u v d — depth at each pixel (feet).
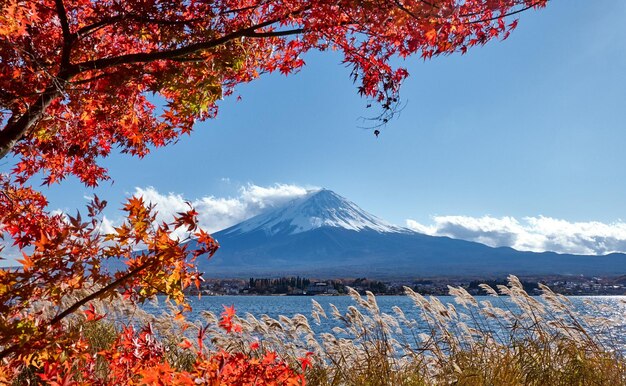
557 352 22.66
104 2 15.70
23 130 13.65
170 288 8.76
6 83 13.65
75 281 8.50
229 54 15.58
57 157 18.35
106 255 8.57
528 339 23.17
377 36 15.21
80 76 16.67
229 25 16.01
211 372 8.87
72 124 16.84
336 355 21.90
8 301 8.09
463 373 20.63
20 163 18.13
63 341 8.49
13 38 13.50
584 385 20.45
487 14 13.96
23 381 11.61
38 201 16.22
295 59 17.85
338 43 16.14
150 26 15.72
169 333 18.76
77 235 8.32
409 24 14.17
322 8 13.94
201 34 15.25
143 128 18.07
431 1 12.76
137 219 8.57
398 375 21.21
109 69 16.35
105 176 19.03
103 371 13.53
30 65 14.02
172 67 15.42
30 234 11.71
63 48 14.43
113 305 17.19
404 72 16.21
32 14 11.45
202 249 8.79
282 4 14.66
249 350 19.75
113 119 17.19
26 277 8.03
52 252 8.14
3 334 7.86
